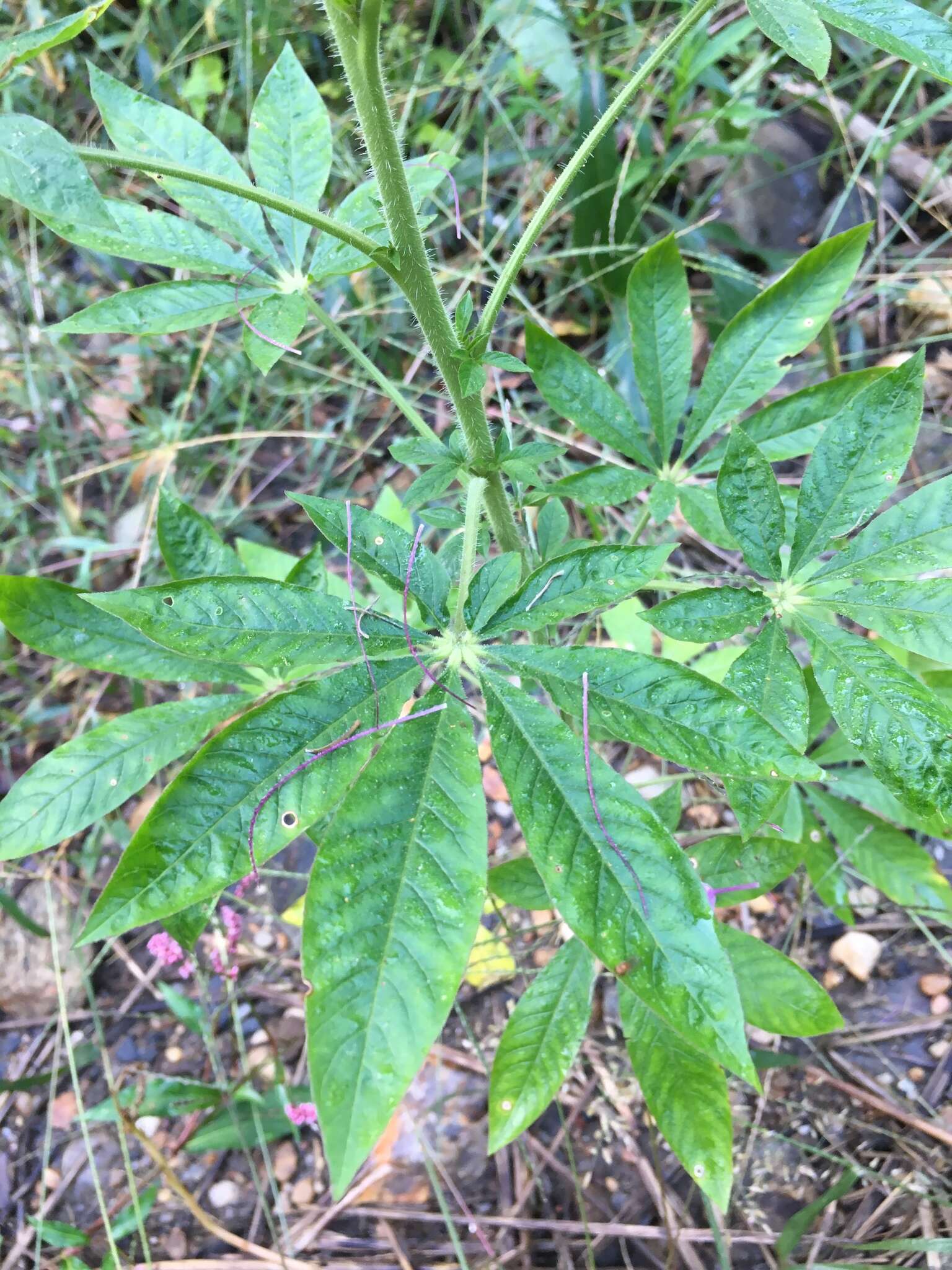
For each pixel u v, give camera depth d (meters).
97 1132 0.45
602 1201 0.41
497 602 0.24
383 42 0.64
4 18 0.65
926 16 0.22
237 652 0.23
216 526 0.58
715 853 0.33
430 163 0.30
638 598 0.45
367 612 0.24
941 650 0.24
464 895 0.19
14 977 0.48
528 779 0.21
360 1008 0.18
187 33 0.67
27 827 0.28
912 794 0.23
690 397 0.57
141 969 0.49
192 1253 0.42
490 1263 0.39
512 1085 0.30
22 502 0.57
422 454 0.29
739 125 0.59
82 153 0.22
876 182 0.60
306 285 0.30
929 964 0.44
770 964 0.32
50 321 0.64
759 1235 0.39
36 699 0.54
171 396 0.66
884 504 0.54
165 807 0.21
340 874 0.19
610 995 0.44
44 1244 0.43
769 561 0.27
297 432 0.58
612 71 0.52
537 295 0.63
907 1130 0.41
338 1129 0.17
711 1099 0.29
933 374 0.56
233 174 0.30
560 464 0.57
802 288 0.33
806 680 0.34
